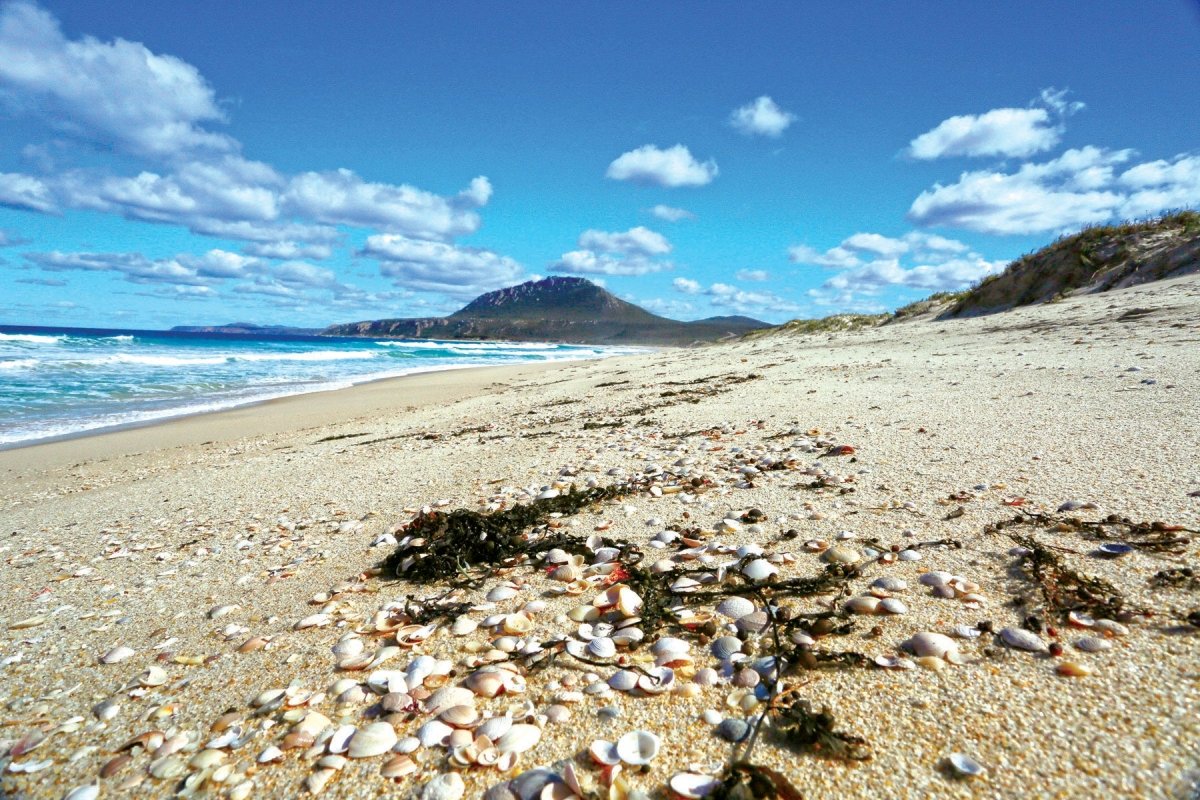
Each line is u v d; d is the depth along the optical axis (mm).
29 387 23156
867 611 3070
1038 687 2367
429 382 25859
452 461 8156
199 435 14133
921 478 4945
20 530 6949
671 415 9758
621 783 2129
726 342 41156
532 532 4789
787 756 2189
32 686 3236
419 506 6117
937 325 21062
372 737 2469
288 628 3609
